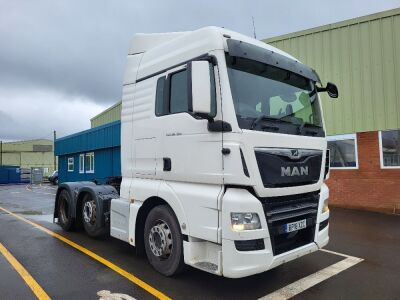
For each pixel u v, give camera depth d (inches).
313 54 514.9
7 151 2856.8
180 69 191.5
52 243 282.0
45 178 2204.7
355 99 477.1
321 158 199.2
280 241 173.9
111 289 183.8
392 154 445.7
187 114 182.1
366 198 462.0
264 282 193.0
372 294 178.4
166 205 199.6
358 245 273.7
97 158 324.2
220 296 174.2
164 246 194.2
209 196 166.2
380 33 461.7
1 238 303.4
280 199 173.2
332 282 194.1
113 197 275.0
